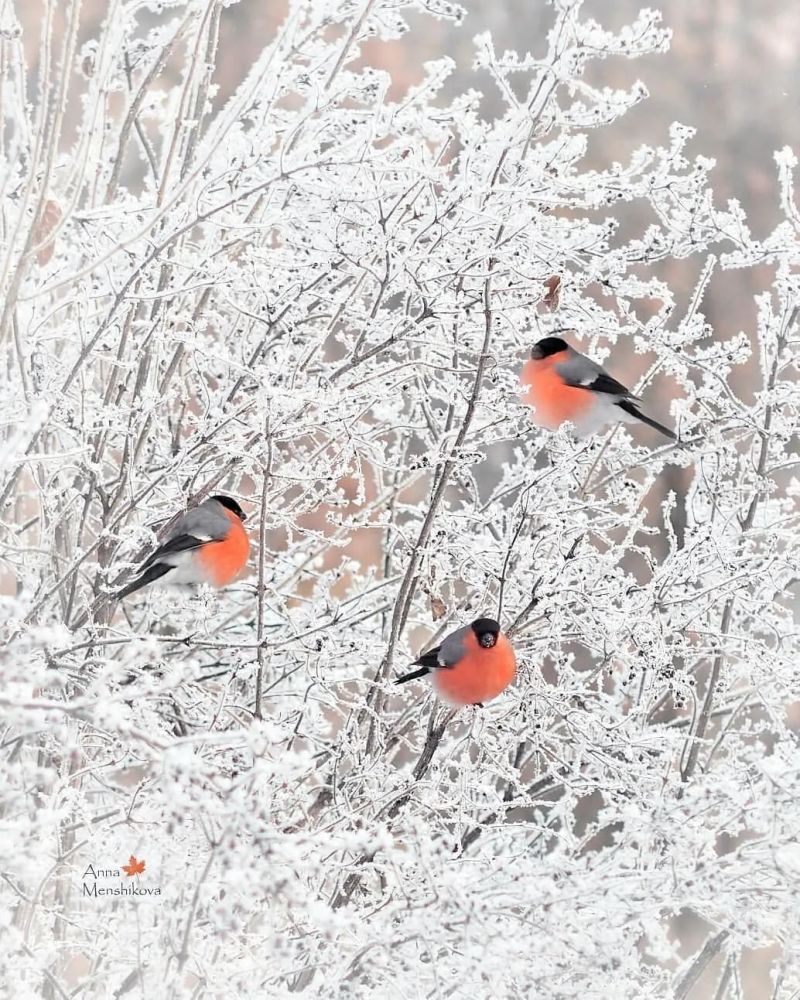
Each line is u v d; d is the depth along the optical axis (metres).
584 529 10.95
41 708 6.73
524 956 8.16
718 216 11.81
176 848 9.08
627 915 8.12
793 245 11.86
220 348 11.65
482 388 11.60
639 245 11.45
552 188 10.98
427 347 11.63
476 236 10.84
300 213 10.80
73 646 9.68
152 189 11.74
